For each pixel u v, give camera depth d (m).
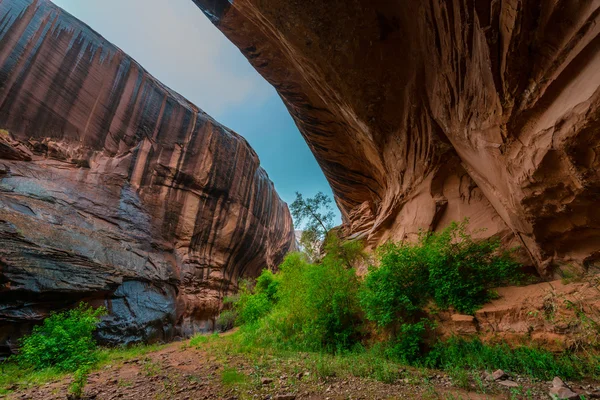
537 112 5.12
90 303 14.23
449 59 7.14
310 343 9.22
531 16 4.52
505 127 5.82
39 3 17.20
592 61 3.96
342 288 9.65
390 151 12.84
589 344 4.82
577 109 4.22
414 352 6.67
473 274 7.36
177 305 21.92
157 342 17.88
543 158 5.23
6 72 15.16
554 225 6.46
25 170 14.70
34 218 13.33
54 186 15.58
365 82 10.07
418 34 8.02
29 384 6.74
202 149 26.58
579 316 5.11
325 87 11.21
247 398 4.66
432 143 10.27
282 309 13.02
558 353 5.15
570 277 6.23
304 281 11.02
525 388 4.38
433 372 5.77
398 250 8.42
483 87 6.11
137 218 20.34
